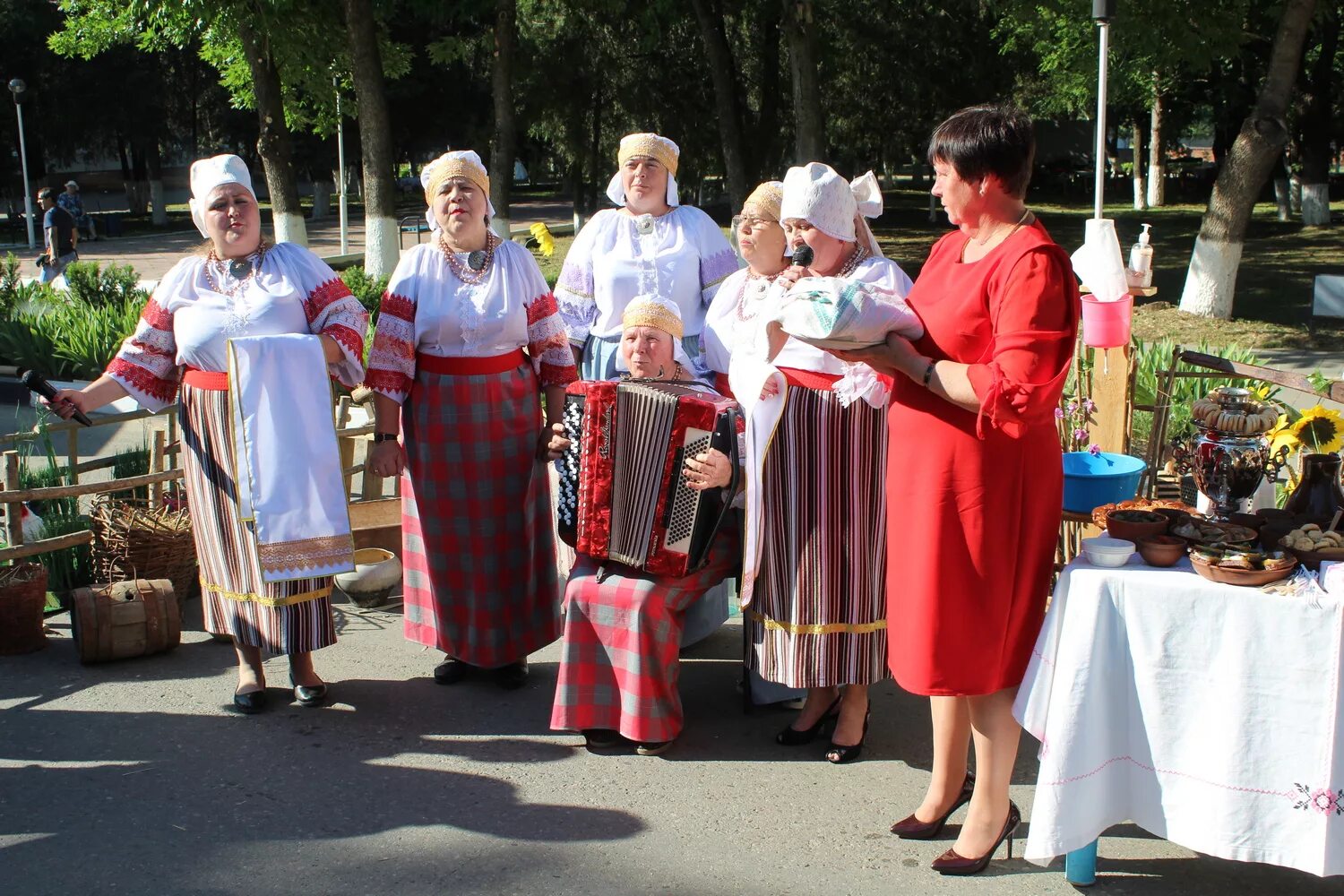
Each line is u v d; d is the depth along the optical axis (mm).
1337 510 3559
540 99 24375
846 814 3830
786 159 26438
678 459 4066
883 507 4055
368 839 3684
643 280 5059
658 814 3834
